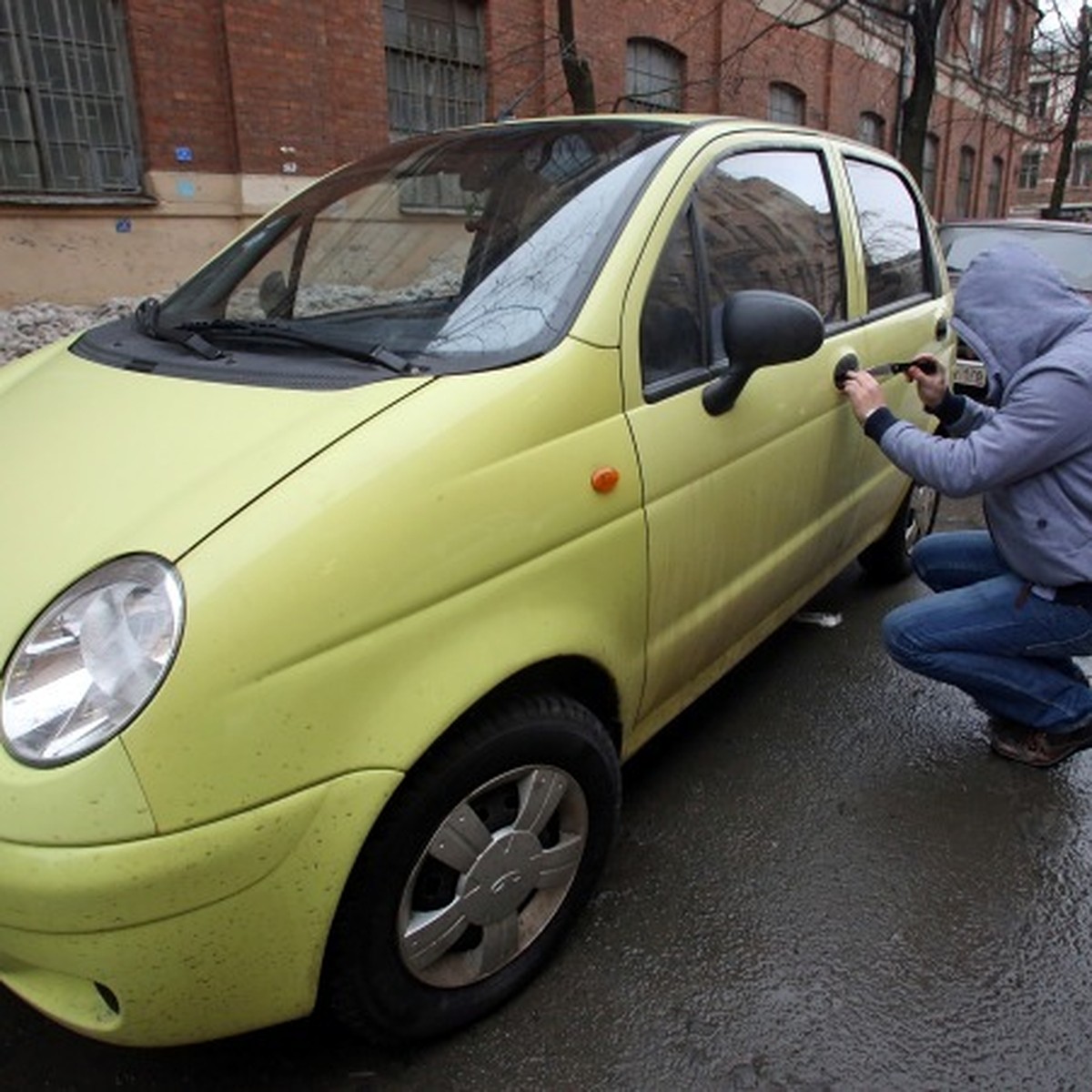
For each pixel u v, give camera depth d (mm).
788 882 2475
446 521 1732
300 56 8820
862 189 3549
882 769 2967
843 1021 2072
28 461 1899
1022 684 2857
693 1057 1983
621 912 2357
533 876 2033
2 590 1596
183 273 8570
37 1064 1948
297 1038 2016
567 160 2539
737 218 2658
